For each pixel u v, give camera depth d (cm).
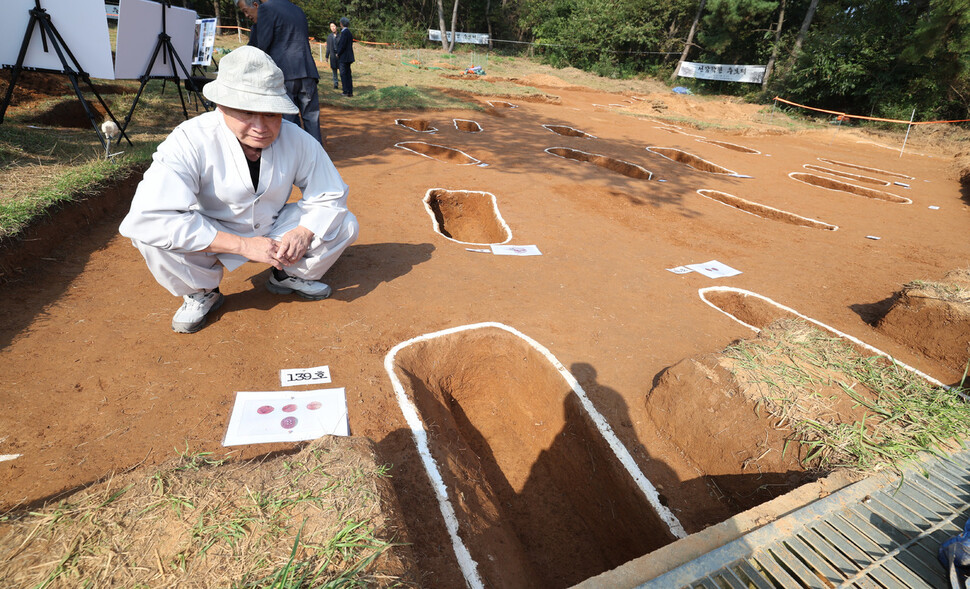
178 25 671
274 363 295
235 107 250
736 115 1822
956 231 698
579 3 2955
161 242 260
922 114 1764
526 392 347
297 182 323
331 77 1544
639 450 280
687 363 293
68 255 380
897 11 1786
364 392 280
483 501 257
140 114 776
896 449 238
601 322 380
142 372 275
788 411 259
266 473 189
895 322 397
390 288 392
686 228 607
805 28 2117
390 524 177
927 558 189
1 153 469
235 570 152
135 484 179
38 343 287
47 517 164
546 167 798
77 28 544
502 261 463
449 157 826
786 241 599
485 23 3562
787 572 181
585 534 285
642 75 2902
